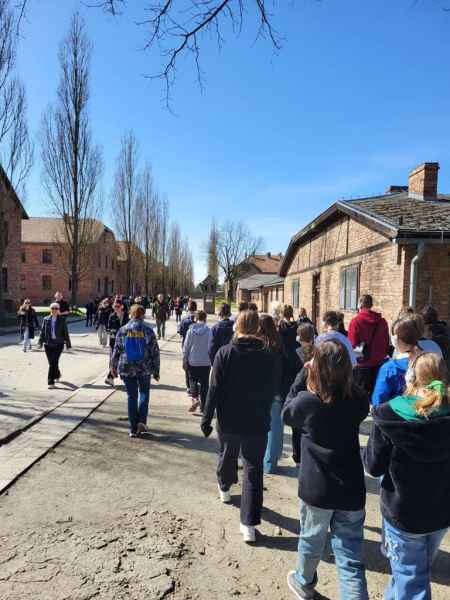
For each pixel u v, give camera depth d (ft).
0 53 67.67
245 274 273.54
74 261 113.09
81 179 110.42
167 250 239.30
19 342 57.11
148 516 12.40
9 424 20.48
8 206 81.87
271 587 9.55
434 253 29.68
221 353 11.79
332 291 47.62
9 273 115.34
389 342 21.36
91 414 22.31
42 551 10.60
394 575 7.82
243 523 11.37
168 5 11.19
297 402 8.78
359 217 35.65
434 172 41.32
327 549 11.33
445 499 7.57
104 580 9.59
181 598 9.11
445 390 7.43
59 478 14.73
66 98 105.81
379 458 7.76
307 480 8.64
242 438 11.63
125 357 18.74
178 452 17.34
